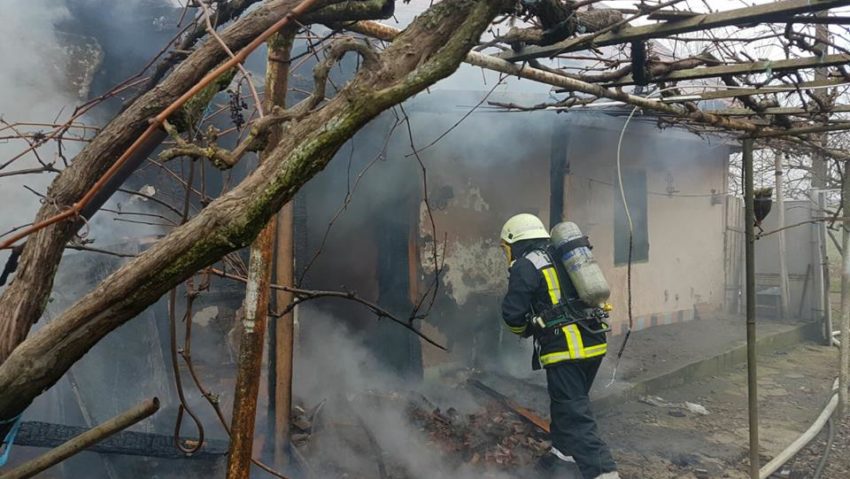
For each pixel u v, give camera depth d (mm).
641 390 5992
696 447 4859
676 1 2148
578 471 3959
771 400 6191
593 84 3170
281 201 1201
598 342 3855
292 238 3449
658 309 8688
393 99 1172
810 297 9516
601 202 7699
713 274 9719
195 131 1768
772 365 7566
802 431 5320
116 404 3842
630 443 4891
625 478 4254
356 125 1178
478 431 4641
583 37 2467
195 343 4438
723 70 2842
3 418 1308
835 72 3148
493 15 1170
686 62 2967
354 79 1249
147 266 1214
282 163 1178
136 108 1677
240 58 1118
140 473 3420
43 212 1616
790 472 4543
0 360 1478
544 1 2148
